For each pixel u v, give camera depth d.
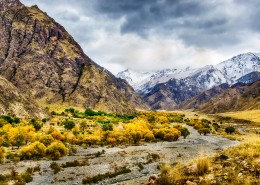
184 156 64.12
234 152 22.19
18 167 54.28
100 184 38.66
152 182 18.81
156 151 75.69
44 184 39.78
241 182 15.76
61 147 71.69
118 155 69.50
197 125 183.88
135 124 150.38
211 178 17.03
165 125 160.00
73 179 42.69
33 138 99.25
